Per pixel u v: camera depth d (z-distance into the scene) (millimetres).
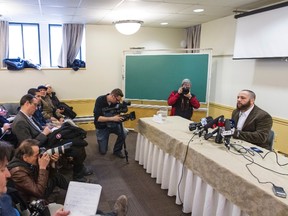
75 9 3615
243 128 2467
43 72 4867
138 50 4934
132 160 3553
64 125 2887
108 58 5234
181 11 3754
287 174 1568
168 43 5539
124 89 5039
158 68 4773
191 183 2143
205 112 4602
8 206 1137
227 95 4371
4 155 1069
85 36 5023
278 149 3352
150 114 4992
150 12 3809
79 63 5082
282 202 1252
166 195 2564
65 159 2674
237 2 3236
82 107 5262
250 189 1451
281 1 3172
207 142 2215
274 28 3086
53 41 5105
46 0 3080
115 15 4039
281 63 3248
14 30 4852
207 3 3277
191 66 4562
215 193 1838
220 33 4418
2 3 3250
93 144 4312
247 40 3531
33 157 1724
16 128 2445
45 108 4078
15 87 4730
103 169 3221
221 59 4469
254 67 3719
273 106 3426
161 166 2723
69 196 1474
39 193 1658
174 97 3844
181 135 2447
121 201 1664
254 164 1719
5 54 4641
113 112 3555
